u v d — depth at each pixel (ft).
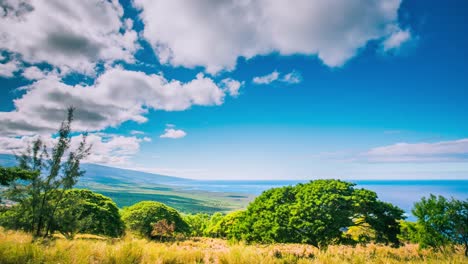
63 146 41.81
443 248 41.60
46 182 40.19
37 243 24.11
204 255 27.32
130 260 21.99
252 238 55.42
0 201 39.22
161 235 123.24
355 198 49.70
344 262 28.02
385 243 51.31
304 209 50.57
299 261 27.43
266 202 61.00
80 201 45.57
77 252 22.16
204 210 645.51
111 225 105.70
